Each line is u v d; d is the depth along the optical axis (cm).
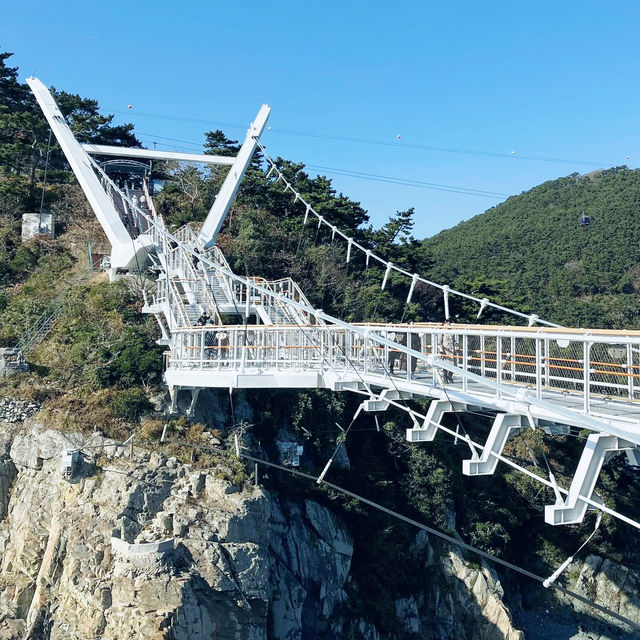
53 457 3359
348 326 2456
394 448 4584
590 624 4672
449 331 2511
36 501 3306
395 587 4162
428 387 2614
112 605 2867
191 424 3584
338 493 4047
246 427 3725
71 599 2981
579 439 5425
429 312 6825
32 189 6525
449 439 5000
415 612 4166
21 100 8075
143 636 2752
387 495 4369
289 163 7450
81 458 3284
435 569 4375
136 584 2845
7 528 3359
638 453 2202
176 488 3269
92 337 4019
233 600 3014
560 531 5022
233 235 6325
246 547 3145
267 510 3359
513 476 5025
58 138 6216
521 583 4881
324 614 3703
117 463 3291
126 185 7194
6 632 3062
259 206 6969
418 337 3288
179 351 3472
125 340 3947
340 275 6141
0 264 5203
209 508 3206
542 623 4659
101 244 5672
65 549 3100
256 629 3047
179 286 4441
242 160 6153
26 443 3431
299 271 5900
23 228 5784
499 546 4744
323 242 6644
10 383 3631
